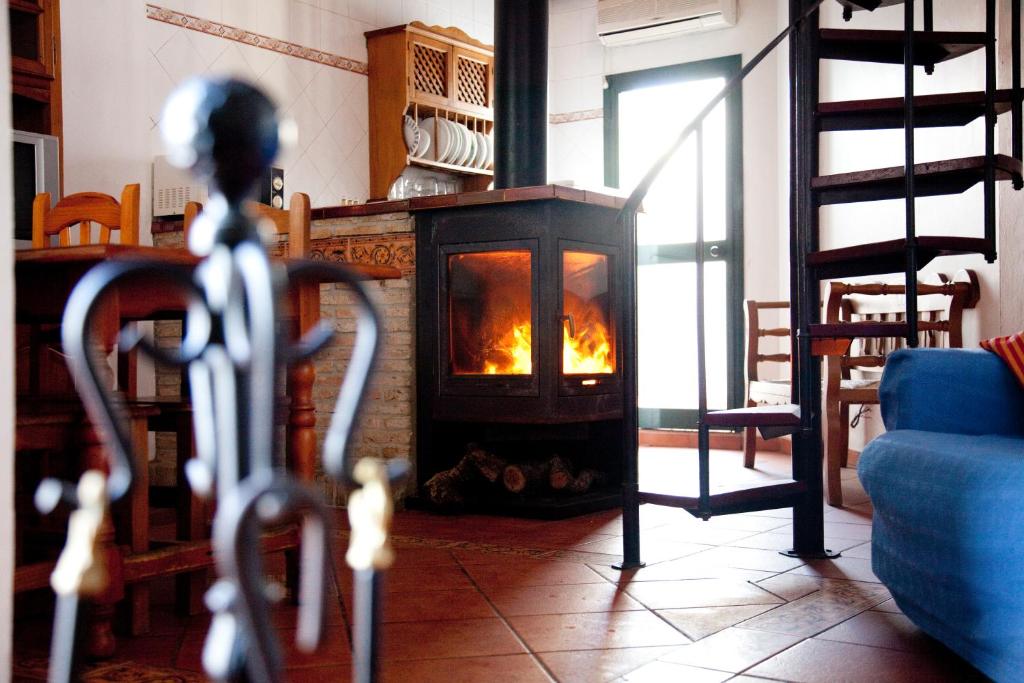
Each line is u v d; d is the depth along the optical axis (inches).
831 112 146.0
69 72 191.5
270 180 208.5
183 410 111.0
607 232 187.8
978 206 175.6
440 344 183.2
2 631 59.9
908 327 131.8
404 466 23.2
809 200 141.7
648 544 149.6
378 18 261.4
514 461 187.5
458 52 266.7
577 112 306.8
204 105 21.1
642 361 296.2
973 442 91.0
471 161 271.3
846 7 167.2
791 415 132.3
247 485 20.1
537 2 191.6
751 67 132.4
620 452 194.5
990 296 169.2
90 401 21.0
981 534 78.1
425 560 138.9
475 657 93.8
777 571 130.3
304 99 241.6
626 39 292.0
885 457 99.0
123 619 101.4
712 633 101.7
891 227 213.6
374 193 257.0
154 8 211.0
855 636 100.1
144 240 205.8
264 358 20.4
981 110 149.8
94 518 21.8
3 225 59.0
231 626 21.3
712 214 287.7
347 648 96.7
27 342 162.1
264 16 233.3
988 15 142.8
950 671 88.7
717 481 208.4
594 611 110.8
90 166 195.3
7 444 59.7
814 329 136.0
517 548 147.5
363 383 22.5
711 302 287.6
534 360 174.9
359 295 22.7
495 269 180.1
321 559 21.8
